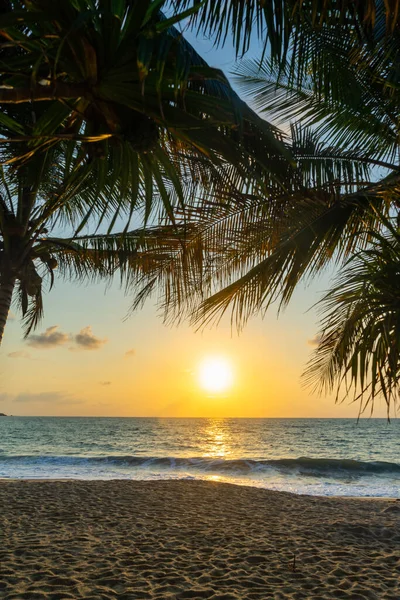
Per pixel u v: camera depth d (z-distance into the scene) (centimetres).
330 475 1814
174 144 298
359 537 660
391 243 407
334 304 414
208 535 649
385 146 493
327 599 414
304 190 447
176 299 551
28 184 385
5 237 440
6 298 444
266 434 5547
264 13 236
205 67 226
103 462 2073
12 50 288
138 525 705
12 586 414
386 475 1825
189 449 3462
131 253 659
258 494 1092
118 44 196
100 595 400
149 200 262
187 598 405
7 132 355
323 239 480
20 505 845
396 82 410
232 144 246
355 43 403
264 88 505
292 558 542
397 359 345
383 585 454
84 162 295
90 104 220
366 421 11219
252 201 462
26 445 3775
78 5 200
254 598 410
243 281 519
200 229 499
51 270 540
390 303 358
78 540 597
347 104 460
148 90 209
